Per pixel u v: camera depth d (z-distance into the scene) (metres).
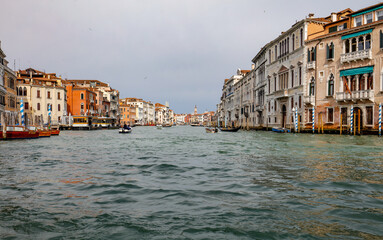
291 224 4.37
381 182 7.22
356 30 27.73
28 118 53.53
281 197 5.89
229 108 82.81
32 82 55.06
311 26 32.94
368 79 26.88
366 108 26.78
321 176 8.02
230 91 83.00
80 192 6.50
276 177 7.95
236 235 3.96
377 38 26.12
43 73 62.88
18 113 46.59
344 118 28.84
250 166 9.93
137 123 123.69
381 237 3.87
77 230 4.21
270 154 13.41
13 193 6.44
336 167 9.55
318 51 31.48
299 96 34.34
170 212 4.98
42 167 10.17
